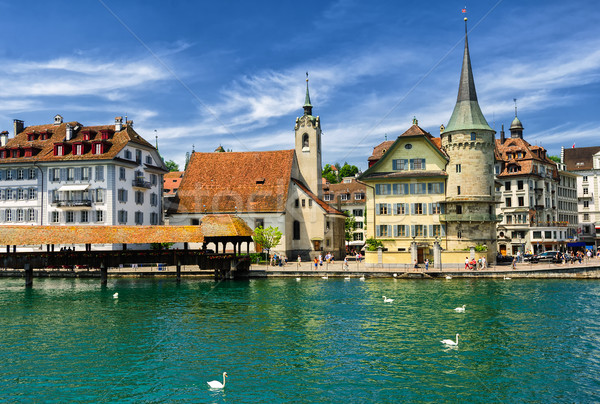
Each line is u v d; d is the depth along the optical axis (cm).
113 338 2733
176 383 2014
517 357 2319
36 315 3400
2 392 1933
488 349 2448
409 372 2122
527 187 8294
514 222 8331
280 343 2592
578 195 10362
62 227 5072
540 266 5738
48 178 6531
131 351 2473
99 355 2408
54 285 5062
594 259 6944
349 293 4225
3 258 4988
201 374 2122
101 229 5106
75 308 3666
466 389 1931
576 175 9975
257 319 3194
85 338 2736
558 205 9431
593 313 3250
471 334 2733
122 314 3412
